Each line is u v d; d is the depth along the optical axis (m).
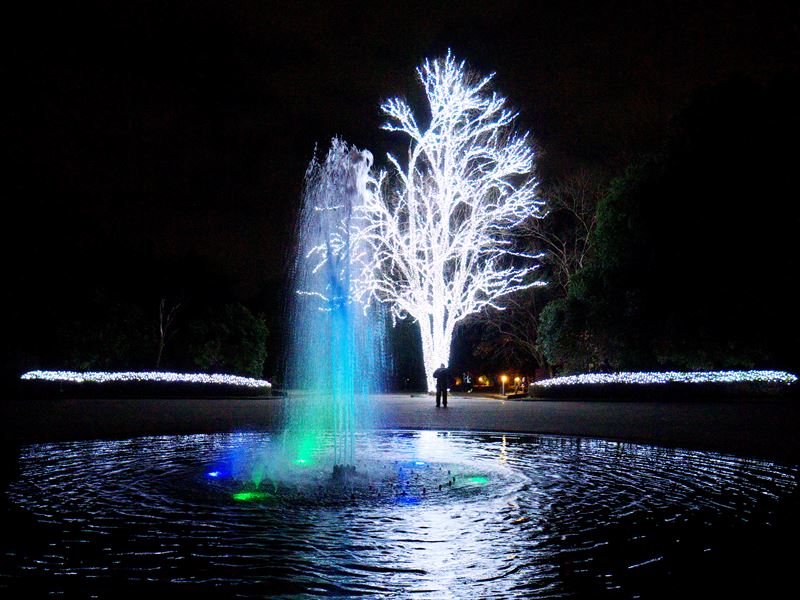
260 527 6.49
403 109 35.00
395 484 8.75
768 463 10.62
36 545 5.86
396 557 5.58
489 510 7.25
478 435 15.06
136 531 6.32
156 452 11.84
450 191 35.75
